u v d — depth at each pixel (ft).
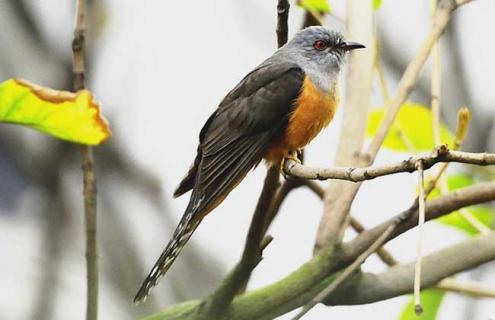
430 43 29.32
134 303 26.20
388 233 26.37
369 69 31.24
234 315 25.70
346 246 27.14
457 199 27.53
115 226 52.06
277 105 35.70
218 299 25.43
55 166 51.44
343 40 37.81
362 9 32.63
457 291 29.58
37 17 51.65
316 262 26.84
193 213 31.58
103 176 53.31
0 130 50.90
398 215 26.86
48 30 51.60
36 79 50.47
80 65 25.63
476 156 20.38
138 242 52.54
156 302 51.13
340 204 28.07
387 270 27.48
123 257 51.49
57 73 51.08
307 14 37.78
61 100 21.72
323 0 33.45
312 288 26.55
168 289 52.11
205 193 32.89
